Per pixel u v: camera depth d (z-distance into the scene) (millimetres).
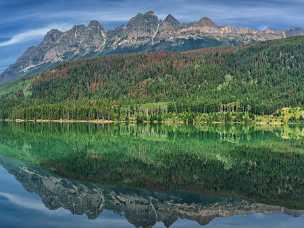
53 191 66000
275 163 92938
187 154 112188
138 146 136625
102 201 59031
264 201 57375
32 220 49938
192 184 69438
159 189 66062
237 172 81000
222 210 53000
